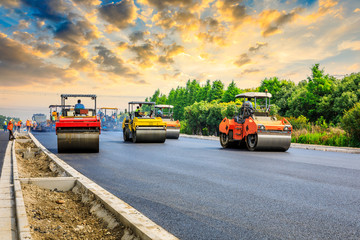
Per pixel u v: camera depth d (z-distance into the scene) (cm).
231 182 688
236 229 381
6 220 370
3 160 1023
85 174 792
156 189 611
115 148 1586
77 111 1427
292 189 618
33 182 604
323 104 3962
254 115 1543
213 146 1803
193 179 723
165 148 1616
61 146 1299
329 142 2011
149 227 350
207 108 5291
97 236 358
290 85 5388
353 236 358
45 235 348
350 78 4269
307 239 349
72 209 471
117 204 449
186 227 388
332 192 592
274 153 1409
